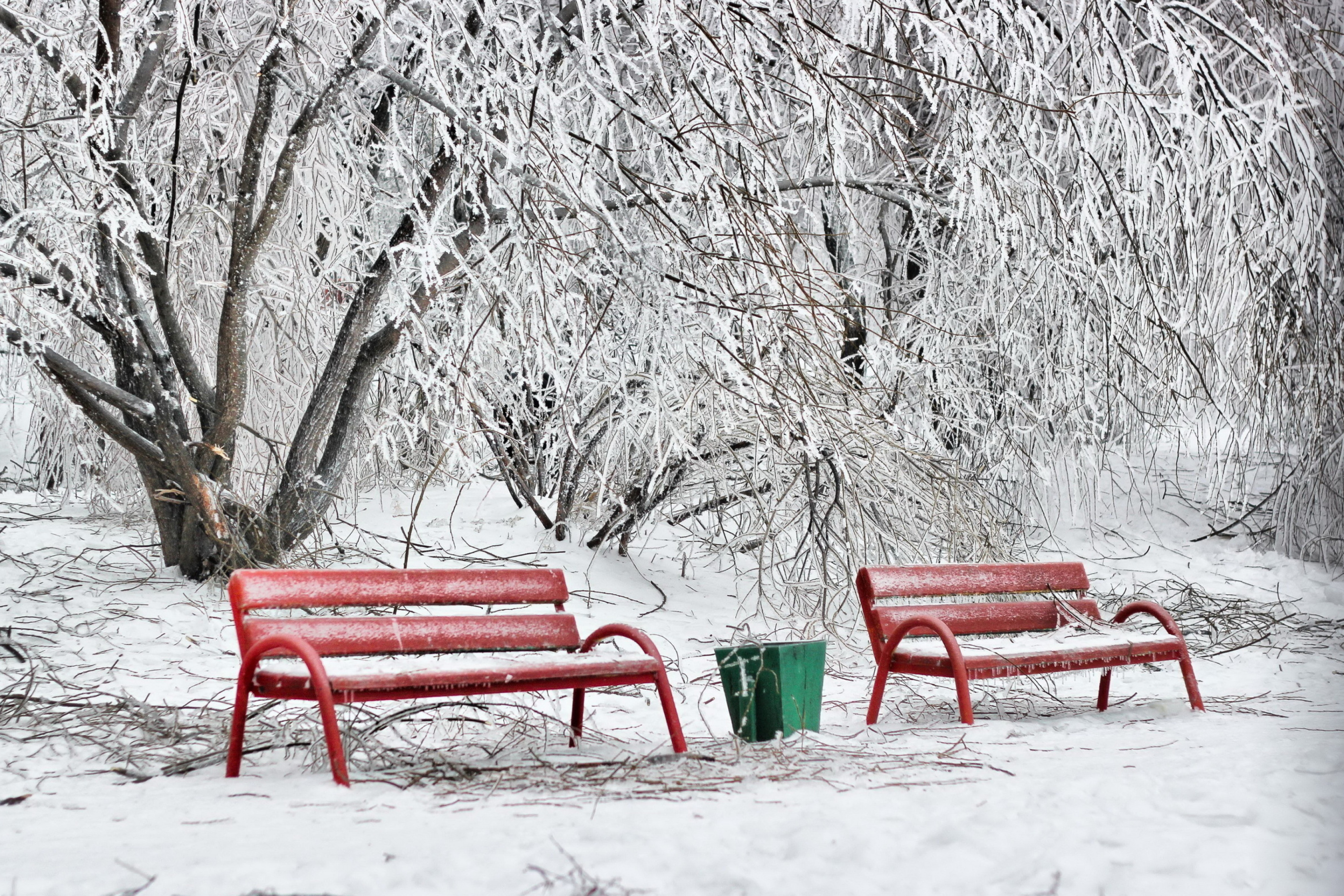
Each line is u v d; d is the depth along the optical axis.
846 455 8.20
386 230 10.42
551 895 2.08
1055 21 9.70
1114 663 5.27
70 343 9.80
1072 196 9.74
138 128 8.58
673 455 8.95
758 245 7.40
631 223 8.27
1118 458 13.69
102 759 4.16
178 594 7.95
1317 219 10.02
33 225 7.25
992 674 4.95
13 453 14.24
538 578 4.61
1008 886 2.15
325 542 9.52
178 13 6.97
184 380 8.12
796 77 7.35
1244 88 10.52
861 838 2.46
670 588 9.58
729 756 3.96
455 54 6.75
